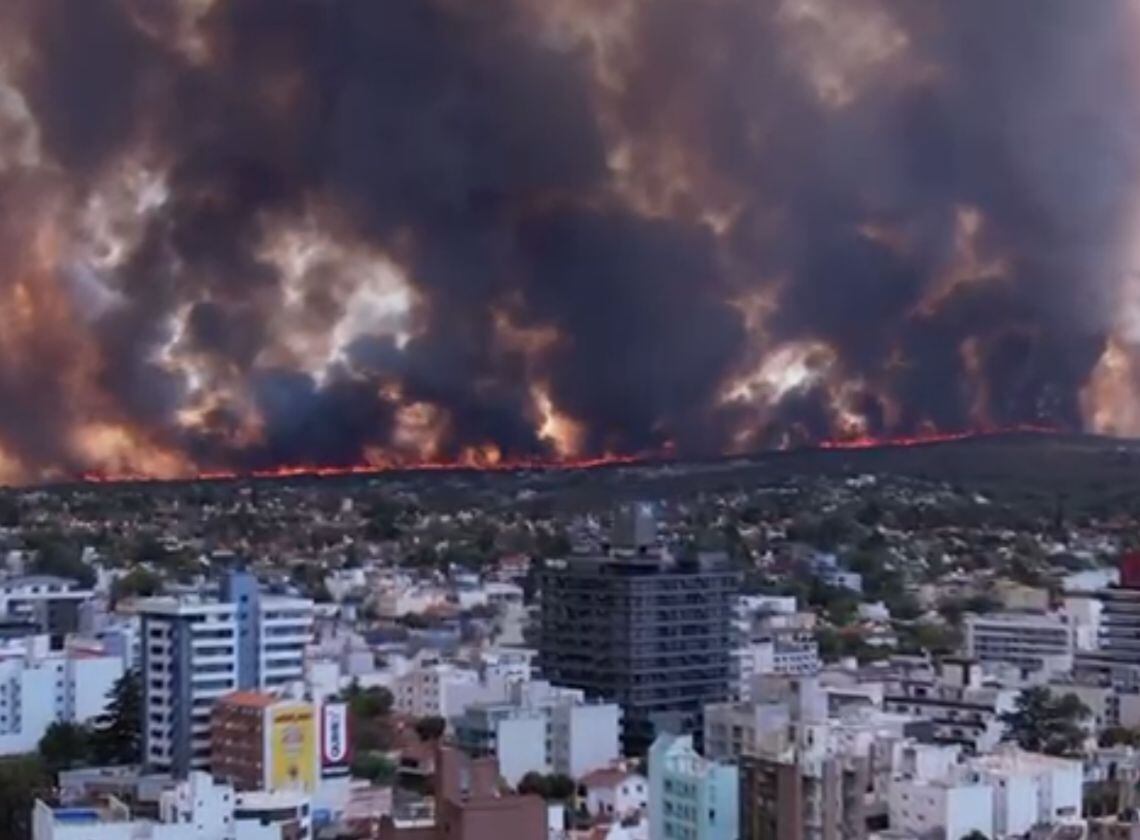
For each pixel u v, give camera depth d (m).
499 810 187.00
